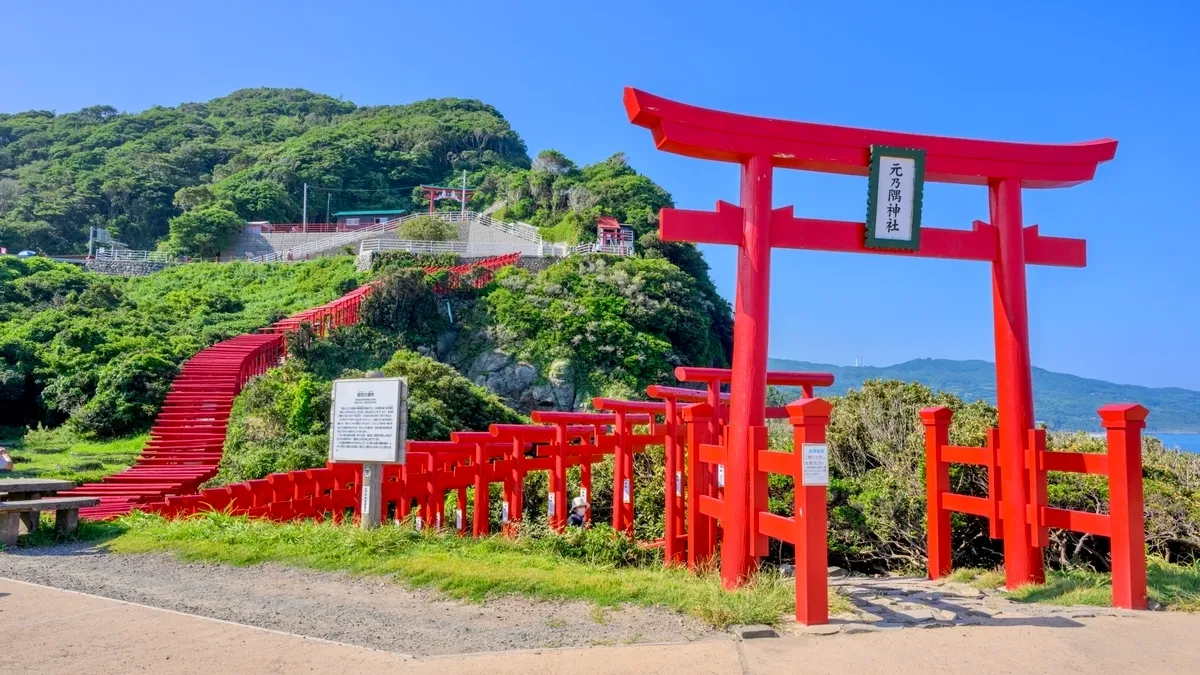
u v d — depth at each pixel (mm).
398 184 100438
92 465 19266
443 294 41938
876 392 14531
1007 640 5621
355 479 13227
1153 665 5109
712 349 52469
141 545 9203
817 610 6027
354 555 8297
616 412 12719
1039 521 8266
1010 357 8664
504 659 5098
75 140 114312
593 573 7566
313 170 94125
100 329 29141
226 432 21734
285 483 12789
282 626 5973
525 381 38469
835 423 14133
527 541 9594
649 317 43781
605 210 66188
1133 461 7207
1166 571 8344
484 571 7422
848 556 12477
